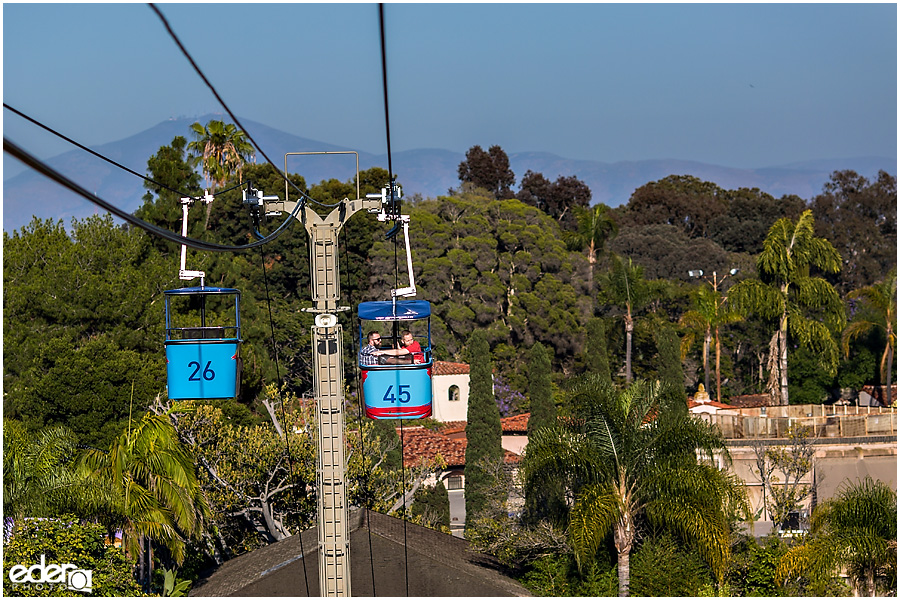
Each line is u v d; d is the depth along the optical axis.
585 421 36.78
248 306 64.94
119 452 33.19
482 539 39.00
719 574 34.25
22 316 57.88
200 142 93.50
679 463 35.28
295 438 44.28
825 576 35.12
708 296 89.38
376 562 32.75
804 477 50.03
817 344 79.94
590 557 34.28
